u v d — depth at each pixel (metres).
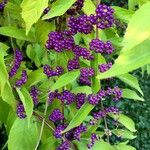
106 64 0.23
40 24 0.28
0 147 0.55
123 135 0.29
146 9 0.11
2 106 0.30
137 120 1.00
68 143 0.27
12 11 0.31
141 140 0.97
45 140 0.29
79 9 0.25
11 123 0.30
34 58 0.34
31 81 0.28
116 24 0.27
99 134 0.28
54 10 0.20
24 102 0.26
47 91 0.28
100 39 0.24
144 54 0.11
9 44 0.35
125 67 0.11
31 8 0.20
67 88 0.28
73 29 0.23
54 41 0.24
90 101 0.23
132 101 1.00
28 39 0.28
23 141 0.28
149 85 1.04
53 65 0.29
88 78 0.24
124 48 0.11
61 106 0.29
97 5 0.22
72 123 0.23
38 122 0.29
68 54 0.27
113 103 0.94
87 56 0.23
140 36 0.11
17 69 0.28
